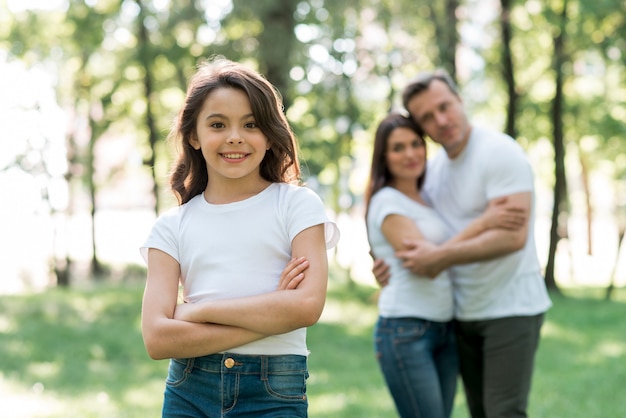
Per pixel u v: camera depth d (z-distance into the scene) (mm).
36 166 16547
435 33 14195
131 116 17672
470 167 3799
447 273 3830
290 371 2322
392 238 3764
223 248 2361
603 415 5680
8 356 8992
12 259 19719
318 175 13781
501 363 3715
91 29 14648
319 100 13055
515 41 16812
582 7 13867
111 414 5918
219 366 2299
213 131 2348
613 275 15852
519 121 17484
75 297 13922
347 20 12695
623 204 19391
